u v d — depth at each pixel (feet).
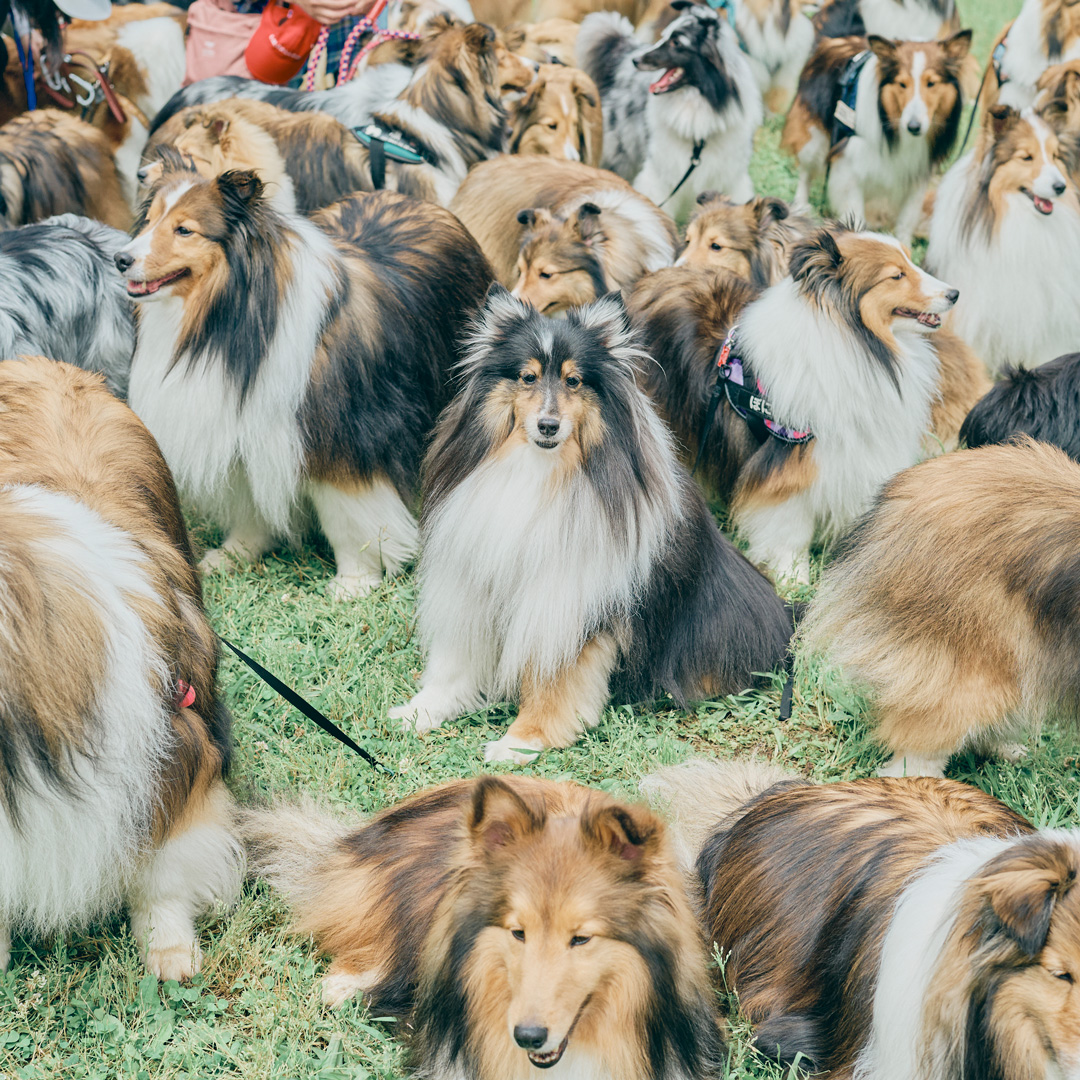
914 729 8.77
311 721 9.27
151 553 8.18
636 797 8.85
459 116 12.12
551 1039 7.35
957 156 14.32
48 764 7.55
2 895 7.73
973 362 11.19
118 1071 7.91
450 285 10.51
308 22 12.55
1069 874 7.21
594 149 13.89
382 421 10.00
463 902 7.57
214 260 9.57
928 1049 7.41
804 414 10.00
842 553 9.00
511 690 9.35
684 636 9.41
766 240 11.57
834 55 14.47
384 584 10.16
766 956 8.02
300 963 8.20
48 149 11.63
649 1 17.97
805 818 8.13
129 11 14.07
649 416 9.23
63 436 8.50
